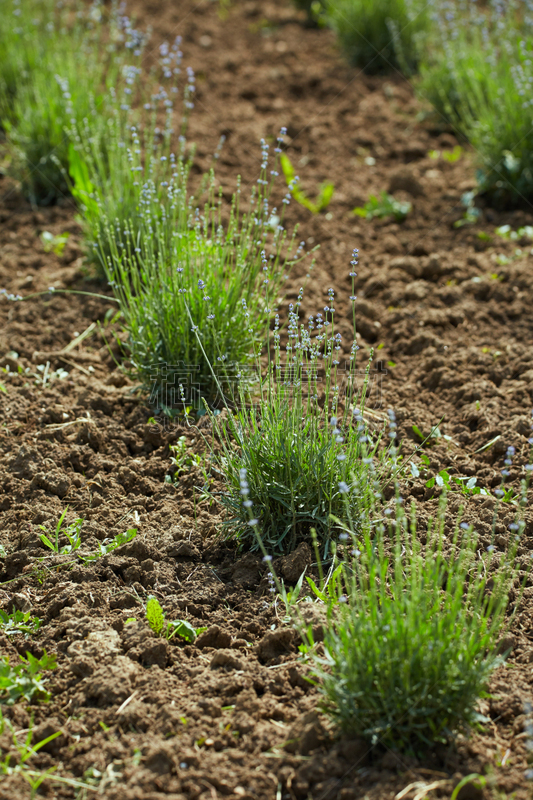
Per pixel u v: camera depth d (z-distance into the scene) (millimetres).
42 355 4250
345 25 7949
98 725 2332
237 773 2166
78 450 3570
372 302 4781
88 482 3438
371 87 7641
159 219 4461
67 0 8461
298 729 2266
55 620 2742
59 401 3928
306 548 2928
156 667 2533
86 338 4457
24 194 5824
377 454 3514
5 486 3391
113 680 2438
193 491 3324
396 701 2174
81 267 4926
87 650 2562
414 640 2180
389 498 3285
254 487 3014
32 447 3533
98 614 2758
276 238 4055
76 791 2145
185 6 9297
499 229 5379
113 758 2229
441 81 6719
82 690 2445
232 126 6777
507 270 4957
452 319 4594
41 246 5289
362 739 2225
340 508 3014
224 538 3094
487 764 2150
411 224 5547
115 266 4512
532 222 5457
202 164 6043
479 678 2266
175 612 2766
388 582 2766
